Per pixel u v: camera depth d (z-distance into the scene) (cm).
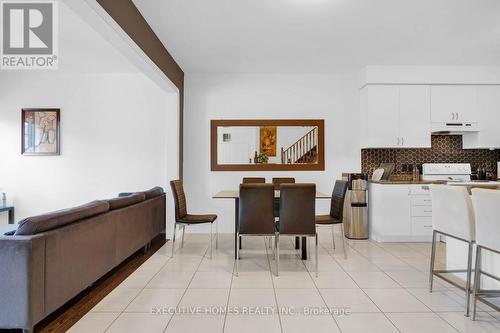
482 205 208
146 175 501
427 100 476
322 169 514
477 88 479
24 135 498
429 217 443
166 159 479
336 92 516
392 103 475
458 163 505
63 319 219
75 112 502
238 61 456
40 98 502
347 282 289
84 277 244
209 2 292
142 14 314
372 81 471
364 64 468
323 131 515
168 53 420
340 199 369
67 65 459
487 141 478
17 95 500
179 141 486
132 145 502
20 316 186
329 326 209
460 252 285
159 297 255
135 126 502
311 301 248
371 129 473
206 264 344
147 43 333
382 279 297
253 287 277
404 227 443
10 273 185
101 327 207
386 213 444
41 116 499
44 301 199
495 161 512
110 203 300
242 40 380
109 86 503
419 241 449
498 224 196
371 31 355
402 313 228
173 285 282
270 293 263
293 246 423
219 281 292
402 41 383
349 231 472
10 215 493
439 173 495
